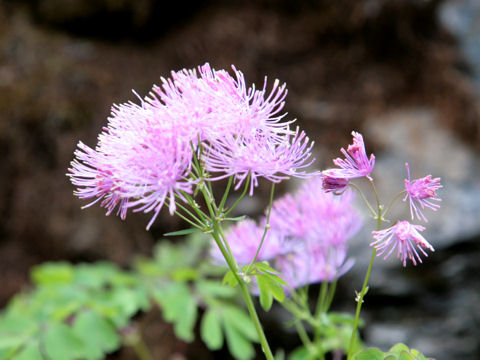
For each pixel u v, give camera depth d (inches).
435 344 96.8
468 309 97.7
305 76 131.3
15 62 135.7
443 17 128.3
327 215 56.6
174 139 38.7
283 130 42.0
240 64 132.2
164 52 139.9
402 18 128.1
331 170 43.6
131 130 40.5
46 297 77.5
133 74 135.6
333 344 67.9
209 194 41.6
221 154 40.2
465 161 113.5
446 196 107.1
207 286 80.9
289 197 58.0
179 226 122.5
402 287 98.9
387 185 111.8
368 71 130.3
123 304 73.4
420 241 39.4
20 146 130.0
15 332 66.4
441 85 124.3
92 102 132.0
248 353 75.5
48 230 126.0
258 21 136.8
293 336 103.7
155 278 86.0
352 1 130.8
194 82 40.8
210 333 74.6
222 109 40.3
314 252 58.2
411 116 124.1
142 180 38.5
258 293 58.4
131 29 142.8
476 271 98.9
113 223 124.6
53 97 131.4
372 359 41.9
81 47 140.6
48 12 142.5
